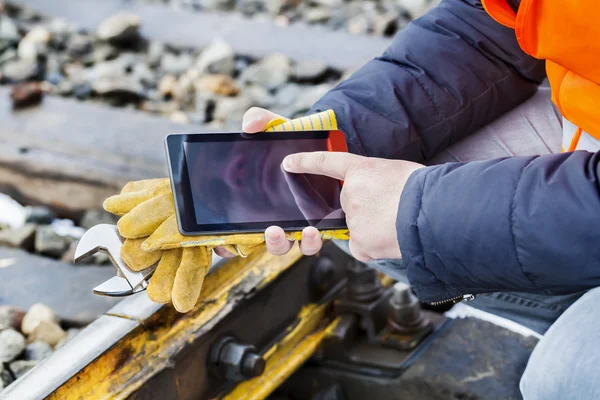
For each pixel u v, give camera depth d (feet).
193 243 3.62
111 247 3.65
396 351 5.25
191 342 4.33
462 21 4.54
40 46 9.87
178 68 9.69
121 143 7.75
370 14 10.64
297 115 8.55
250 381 4.79
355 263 5.36
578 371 3.23
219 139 3.82
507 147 4.56
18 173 7.68
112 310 4.39
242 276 4.75
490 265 3.27
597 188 3.07
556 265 3.15
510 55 4.55
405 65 4.50
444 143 4.56
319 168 3.72
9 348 5.19
